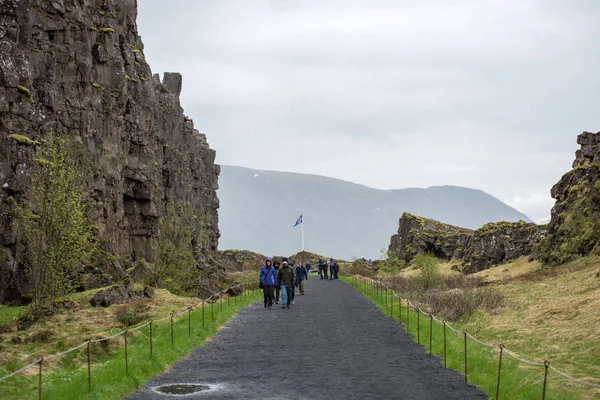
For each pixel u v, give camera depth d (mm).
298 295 45062
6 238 34500
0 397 15094
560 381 16266
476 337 24625
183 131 94312
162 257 44031
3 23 36469
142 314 28078
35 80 39688
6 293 34219
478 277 62062
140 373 16688
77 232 32750
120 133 51719
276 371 17266
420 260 51625
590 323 24484
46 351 20766
